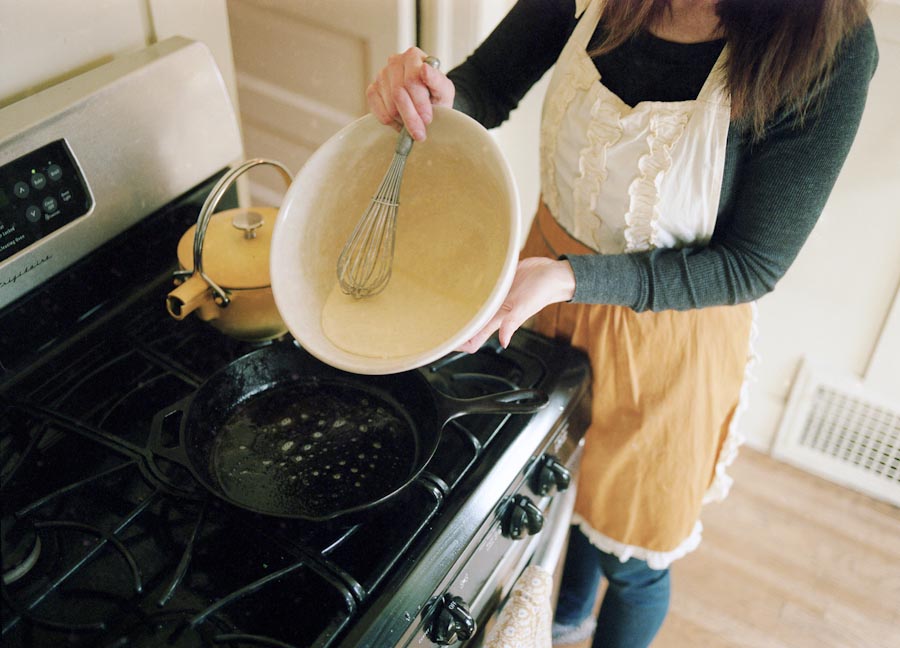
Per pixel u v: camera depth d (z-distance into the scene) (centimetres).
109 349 98
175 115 100
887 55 141
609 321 104
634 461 110
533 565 101
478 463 87
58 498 82
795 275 172
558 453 99
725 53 86
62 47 93
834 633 164
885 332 167
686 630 164
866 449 185
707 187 94
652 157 93
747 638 163
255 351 90
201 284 88
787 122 86
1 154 82
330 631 71
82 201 92
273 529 77
